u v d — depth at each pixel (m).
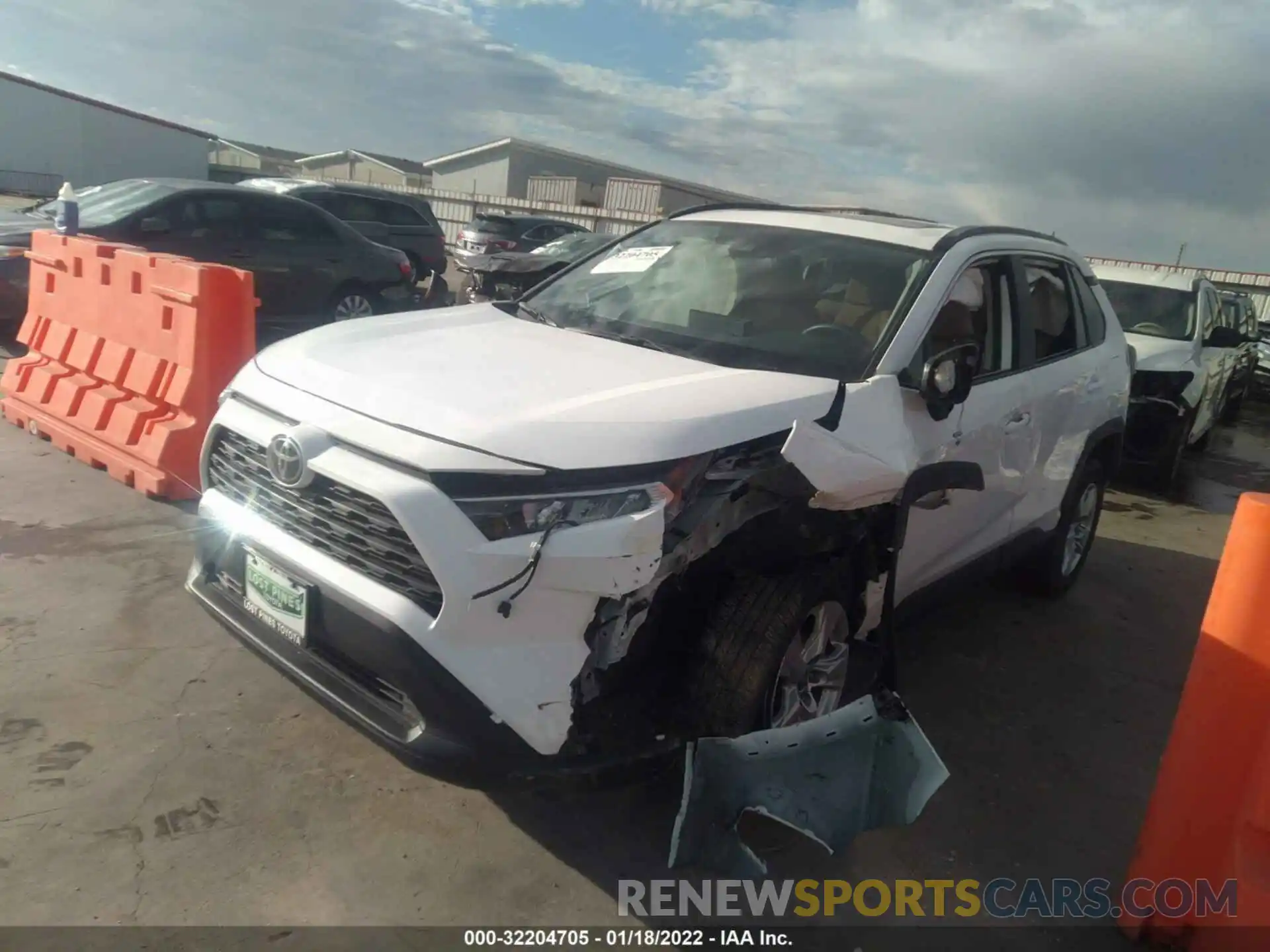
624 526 2.37
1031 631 4.87
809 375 3.16
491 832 2.89
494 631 2.34
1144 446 8.48
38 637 3.68
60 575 4.19
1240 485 9.72
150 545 4.58
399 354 3.07
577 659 2.43
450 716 2.36
